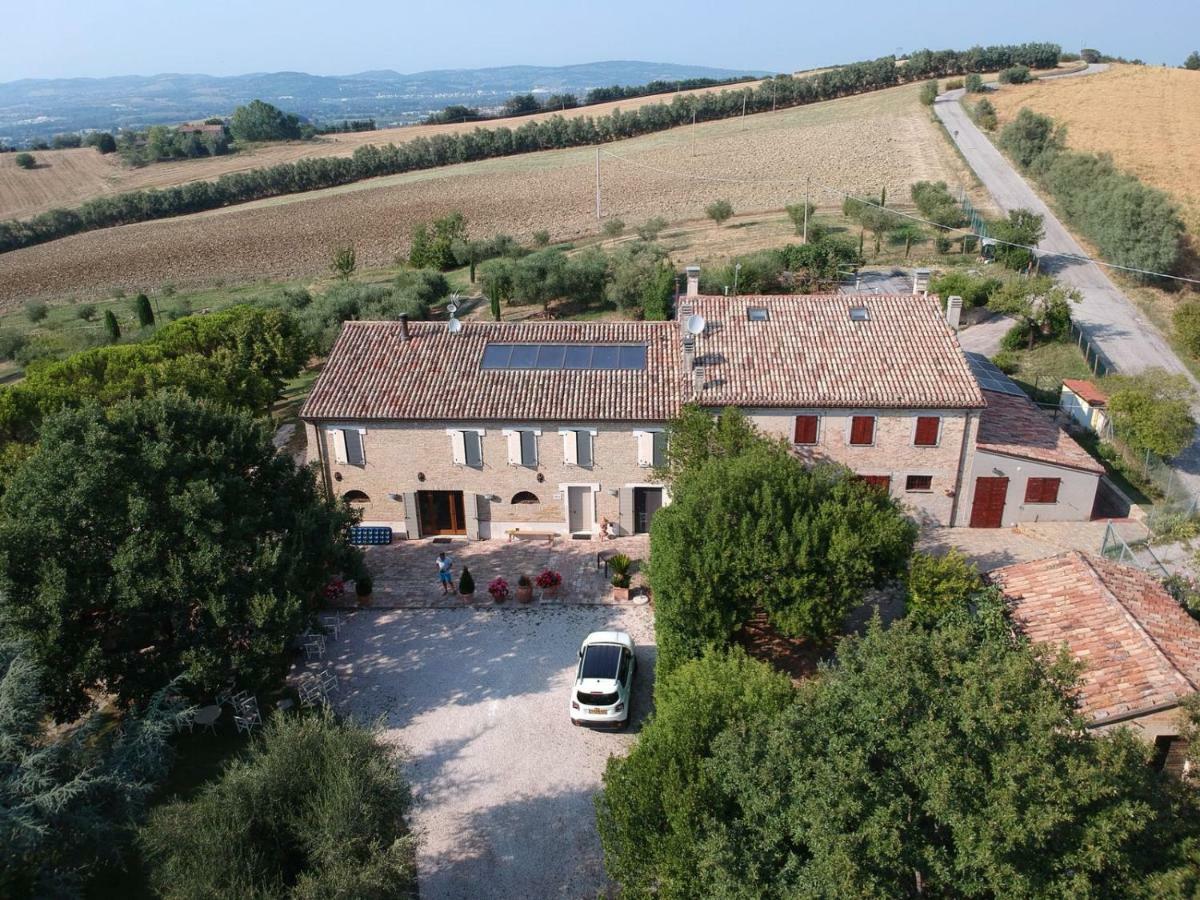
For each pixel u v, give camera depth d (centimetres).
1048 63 17325
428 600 3020
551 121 15812
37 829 1512
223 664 2223
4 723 1650
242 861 1497
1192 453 3981
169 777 2173
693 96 16988
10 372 6725
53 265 10612
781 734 1433
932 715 1356
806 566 2341
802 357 3341
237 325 5194
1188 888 1263
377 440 3328
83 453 2217
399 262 9362
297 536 2423
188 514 2206
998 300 5466
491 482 3375
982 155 10938
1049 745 1285
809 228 7819
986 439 3347
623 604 2973
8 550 2088
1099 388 4231
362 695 2528
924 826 1373
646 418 3189
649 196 10831
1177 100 12038
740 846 1423
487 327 3644
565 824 2052
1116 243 6850
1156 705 1794
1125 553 2955
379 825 1633
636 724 2389
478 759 2264
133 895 1816
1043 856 1279
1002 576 2395
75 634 2148
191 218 12850
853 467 3284
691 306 3628
